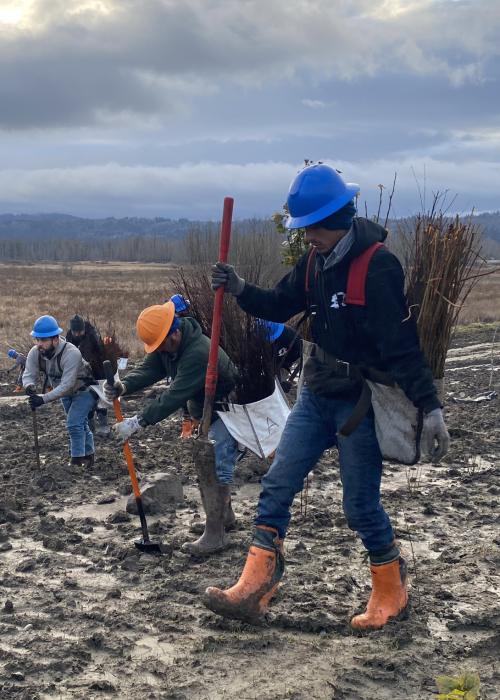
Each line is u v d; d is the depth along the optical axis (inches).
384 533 168.9
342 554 222.7
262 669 157.2
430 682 151.0
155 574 208.1
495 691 147.4
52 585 203.2
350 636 171.6
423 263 172.4
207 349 221.6
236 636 171.3
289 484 166.6
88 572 211.8
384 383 155.5
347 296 153.3
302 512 262.2
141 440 379.2
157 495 268.1
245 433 236.5
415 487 295.4
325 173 156.4
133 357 732.7
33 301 1638.8
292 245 337.7
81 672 157.9
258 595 164.7
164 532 243.3
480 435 388.8
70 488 294.8
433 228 174.1
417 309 170.2
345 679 151.4
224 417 236.2
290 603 188.1
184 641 170.6
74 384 317.7
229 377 234.8
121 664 160.9
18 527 251.9
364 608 183.6
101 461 332.8
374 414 158.2
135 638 172.6
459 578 201.6
